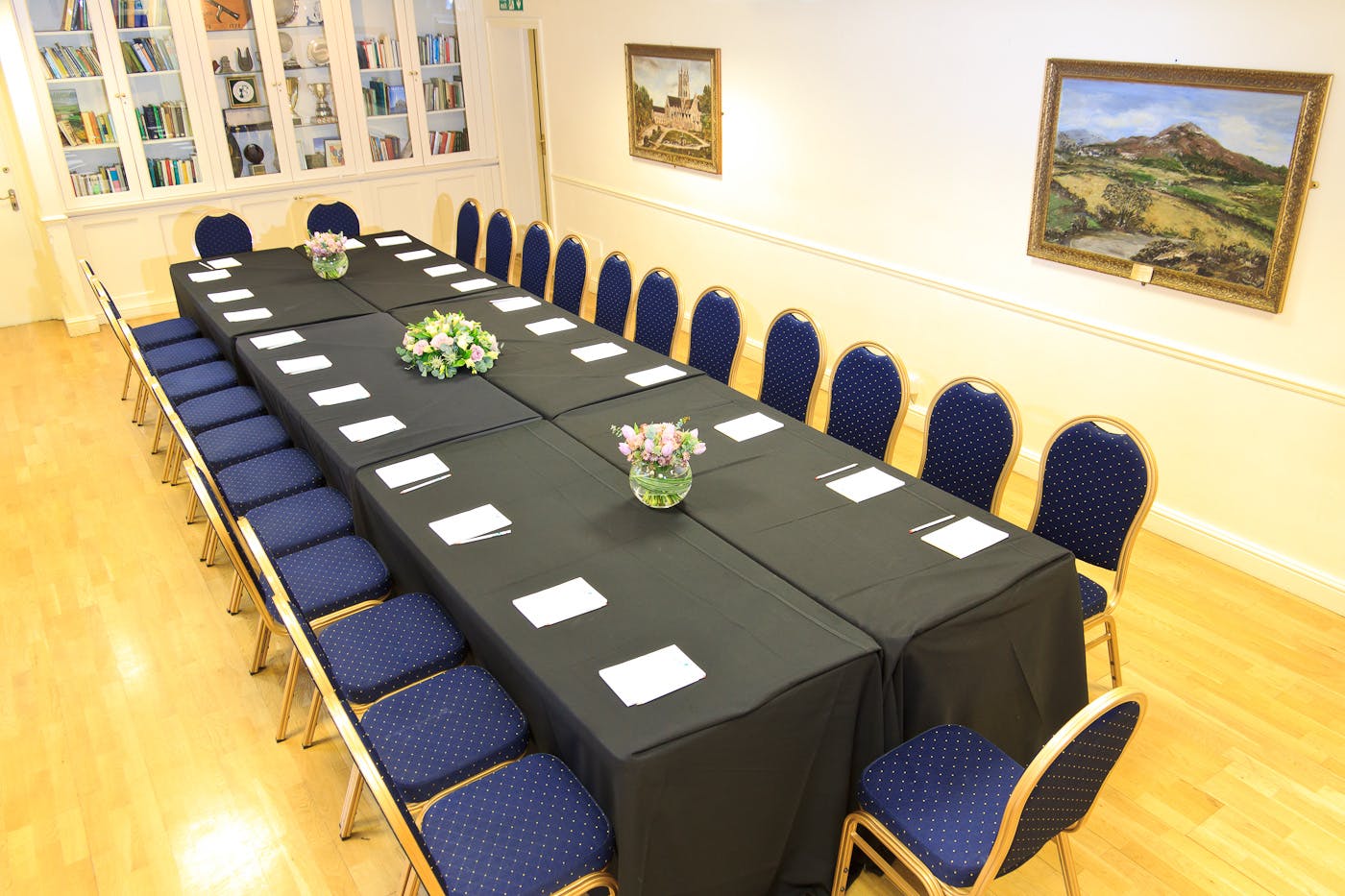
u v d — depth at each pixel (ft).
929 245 16.89
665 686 8.04
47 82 22.27
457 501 11.06
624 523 10.55
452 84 27.53
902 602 8.97
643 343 17.83
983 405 12.16
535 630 8.83
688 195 22.24
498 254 22.36
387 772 8.40
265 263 20.75
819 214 18.90
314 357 15.39
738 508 10.80
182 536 15.30
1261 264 12.39
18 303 24.56
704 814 7.88
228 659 12.59
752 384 20.20
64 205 23.17
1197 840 9.83
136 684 12.16
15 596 13.85
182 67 23.66
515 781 8.14
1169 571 14.01
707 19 19.93
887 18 16.29
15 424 19.17
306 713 11.64
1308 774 10.61
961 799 8.14
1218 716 11.39
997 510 12.21
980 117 15.31
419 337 14.62
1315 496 12.85
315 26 25.11
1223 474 13.79
